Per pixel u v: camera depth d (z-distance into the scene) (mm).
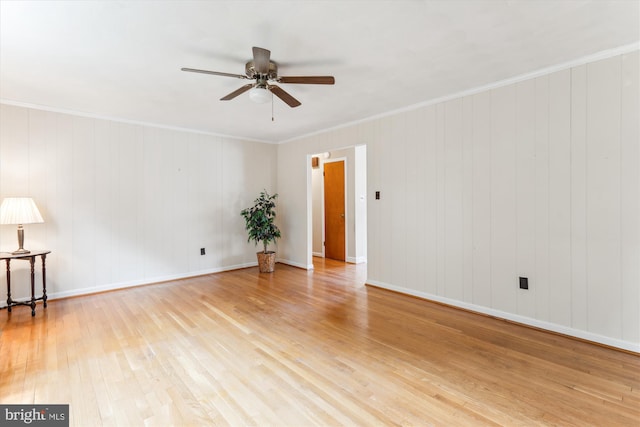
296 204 5867
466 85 3281
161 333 2904
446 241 3643
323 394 1986
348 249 6465
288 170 6016
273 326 3066
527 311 3045
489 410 1824
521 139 3045
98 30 2158
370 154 4453
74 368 2291
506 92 3133
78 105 3816
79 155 4090
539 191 2945
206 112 4141
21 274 3734
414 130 3910
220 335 2857
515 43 2402
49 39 2271
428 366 2311
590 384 2072
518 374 2197
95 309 3564
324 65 2758
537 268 2973
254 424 1729
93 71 2830
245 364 2348
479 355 2473
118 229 4410
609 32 2254
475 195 3385
